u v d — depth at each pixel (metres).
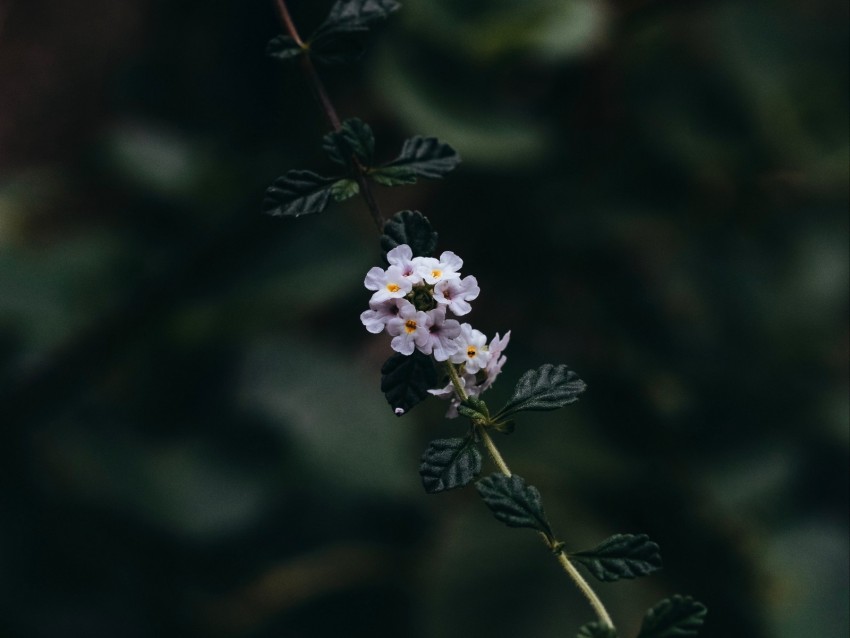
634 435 1.05
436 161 0.65
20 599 0.93
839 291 1.09
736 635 0.97
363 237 1.13
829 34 1.15
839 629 0.97
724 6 1.15
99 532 0.97
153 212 1.12
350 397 1.02
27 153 1.33
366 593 1.03
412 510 1.05
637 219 1.12
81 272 1.05
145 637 0.97
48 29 1.37
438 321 0.62
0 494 0.95
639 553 0.61
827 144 1.10
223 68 1.21
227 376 1.03
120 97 1.25
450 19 1.06
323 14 1.15
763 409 1.07
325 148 0.65
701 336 1.09
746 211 1.11
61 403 1.00
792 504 1.04
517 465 1.00
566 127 1.14
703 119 1.13
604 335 1.11
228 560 1.03
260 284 1.03
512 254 1.15
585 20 1.06
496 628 0.91
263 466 0.99
